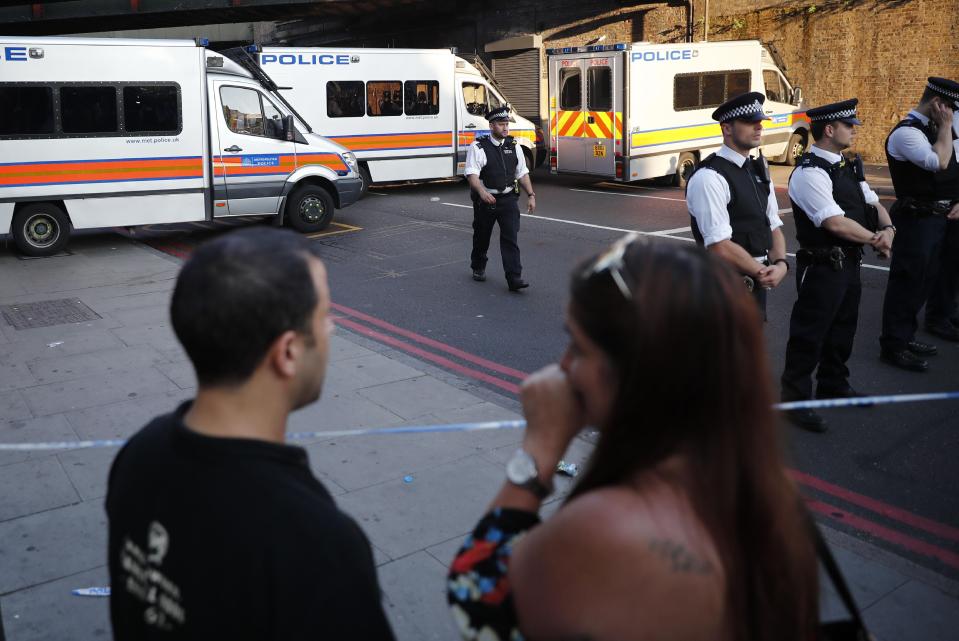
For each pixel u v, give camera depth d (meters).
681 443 1.00
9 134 10.07
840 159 4.78
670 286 0.99
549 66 15.88
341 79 14.83
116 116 10.53
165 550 1.17
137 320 7.29
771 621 1.03
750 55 16.48
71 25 23.98
